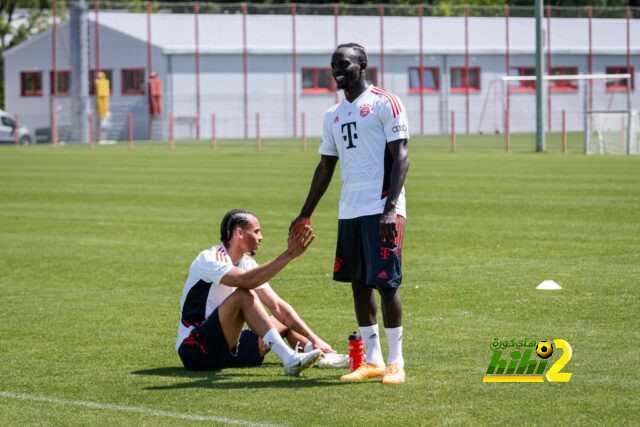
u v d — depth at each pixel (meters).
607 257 37.03
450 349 23.48
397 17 171.62
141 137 158.50
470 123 171.50
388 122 20.77
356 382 20.78
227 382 21.00
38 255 40.34
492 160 93.50
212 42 159.62
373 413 18.44
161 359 23.30
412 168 83.56
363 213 20.89
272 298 22.88
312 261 37.47
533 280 32.47
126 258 39.25
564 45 173.88
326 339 25.11
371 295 21.39
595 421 17.69
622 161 90.50
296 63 164.50
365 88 21.25
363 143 20.95
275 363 22.80
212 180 74.94
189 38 159.62
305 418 18.23
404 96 167.88
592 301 28.84
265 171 83.44
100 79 150.50
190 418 18.39
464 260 36.91
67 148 130.12
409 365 22.06
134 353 23.94
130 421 18.31
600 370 21.17
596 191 62.25
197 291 22.11
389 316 20.83
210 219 51.47
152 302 30.50
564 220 48.31
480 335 24.95
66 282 34.28
